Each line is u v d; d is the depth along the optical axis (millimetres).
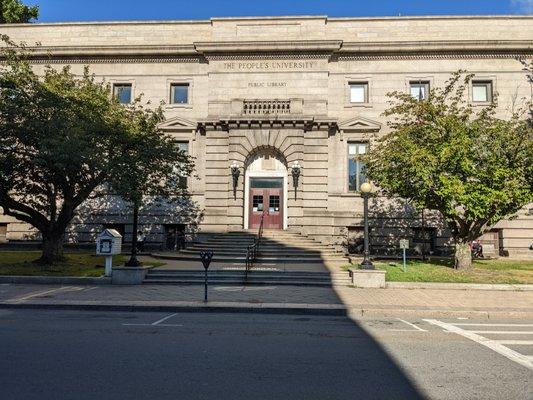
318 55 27922
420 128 19422
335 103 27859
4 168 18203
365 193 17125
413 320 11094
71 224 28422
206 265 13062
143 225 27859
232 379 6012
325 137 27141
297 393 5492
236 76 28172
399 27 28219
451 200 18031
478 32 27859
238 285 16406
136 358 7043
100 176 19625
